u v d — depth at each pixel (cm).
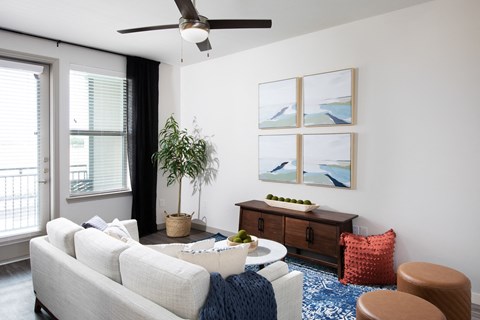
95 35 390
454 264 290
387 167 327
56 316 237
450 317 214
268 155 422
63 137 418
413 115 310
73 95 432
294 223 354
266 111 421
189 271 153
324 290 299
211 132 498
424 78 303
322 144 370
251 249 285
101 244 202
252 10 318
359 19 340
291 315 203
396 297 194
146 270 166
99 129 460
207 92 502
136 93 478
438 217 298
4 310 271
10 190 388
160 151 480
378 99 331
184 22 243
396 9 316
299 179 395
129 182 493
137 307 158
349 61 350
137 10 320
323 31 369
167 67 526
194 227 527
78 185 442
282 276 204
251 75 442
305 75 384
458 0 284
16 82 388
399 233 320
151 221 500
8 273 346
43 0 299
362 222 345
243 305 161
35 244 263
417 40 306
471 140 280
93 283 189
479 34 275
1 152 380
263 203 412
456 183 288
